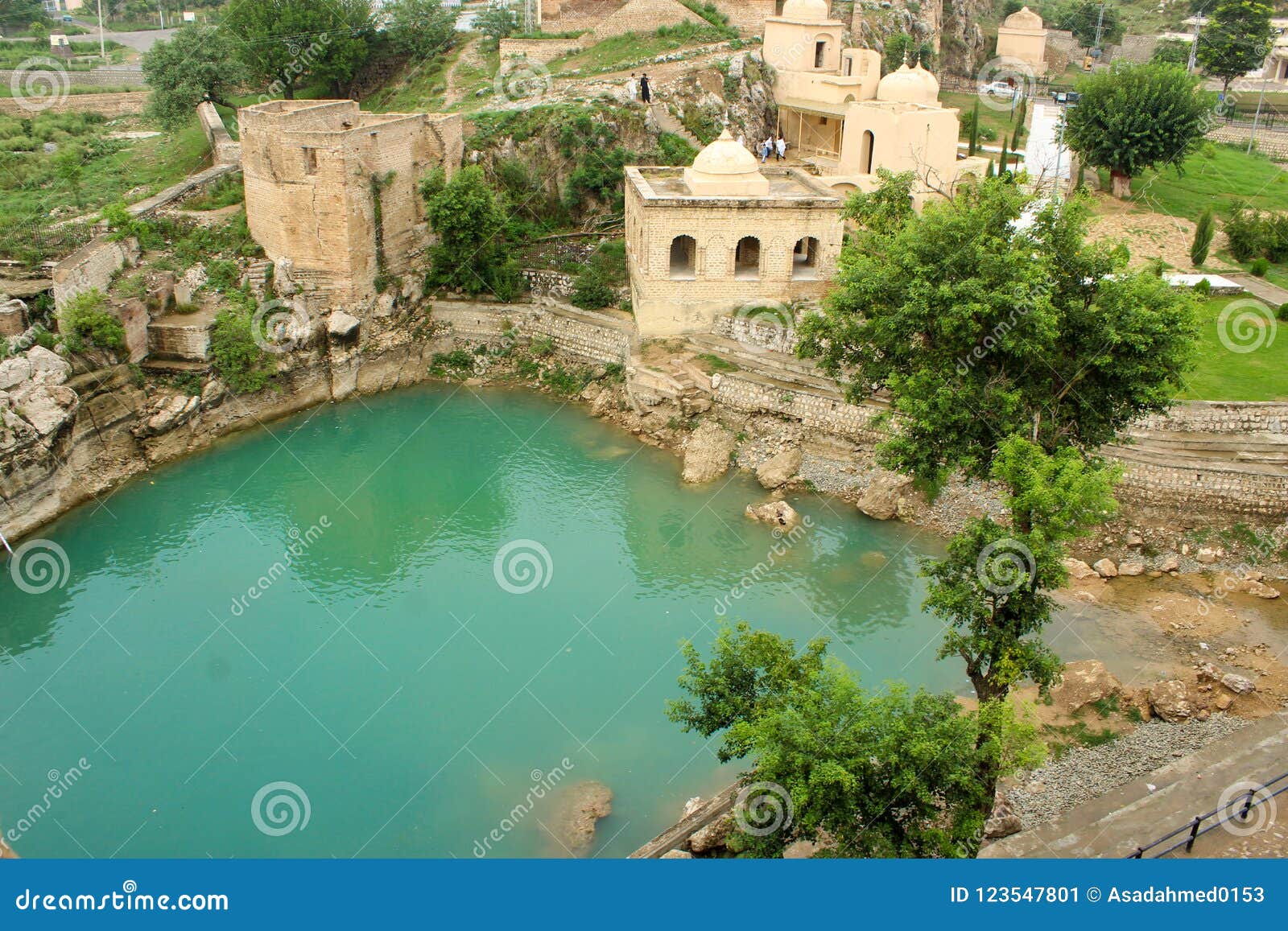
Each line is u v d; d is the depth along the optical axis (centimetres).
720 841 2108
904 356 2961
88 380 3634
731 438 3775
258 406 4119
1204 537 3148
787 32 5741
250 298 4156
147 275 4053
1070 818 2119
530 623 3000
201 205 4634
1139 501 3234
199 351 3928
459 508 3575
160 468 3781
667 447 3866
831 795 1720
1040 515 2142
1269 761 2173
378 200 4353
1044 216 2870
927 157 4650
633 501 3575
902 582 3103
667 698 2697
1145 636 2800
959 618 2145
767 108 5759
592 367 4356
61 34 7800
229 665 2831
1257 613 2869
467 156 4962
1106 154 4944
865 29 6956
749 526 3394
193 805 2362
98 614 3023
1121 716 2500
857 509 3431
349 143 4141
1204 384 3491
